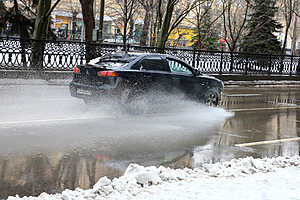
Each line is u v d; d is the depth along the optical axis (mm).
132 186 4832
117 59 10617
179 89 11320
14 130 7902
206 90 12047
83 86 10391
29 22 22016
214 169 5777
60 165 5945
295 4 37531
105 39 49438
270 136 9094
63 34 48344
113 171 5809
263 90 20219
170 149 7285
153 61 10875
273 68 25719
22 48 15727
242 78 23781
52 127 8375
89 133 8062
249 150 7637
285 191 4695
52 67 16500
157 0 30156
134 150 7051
